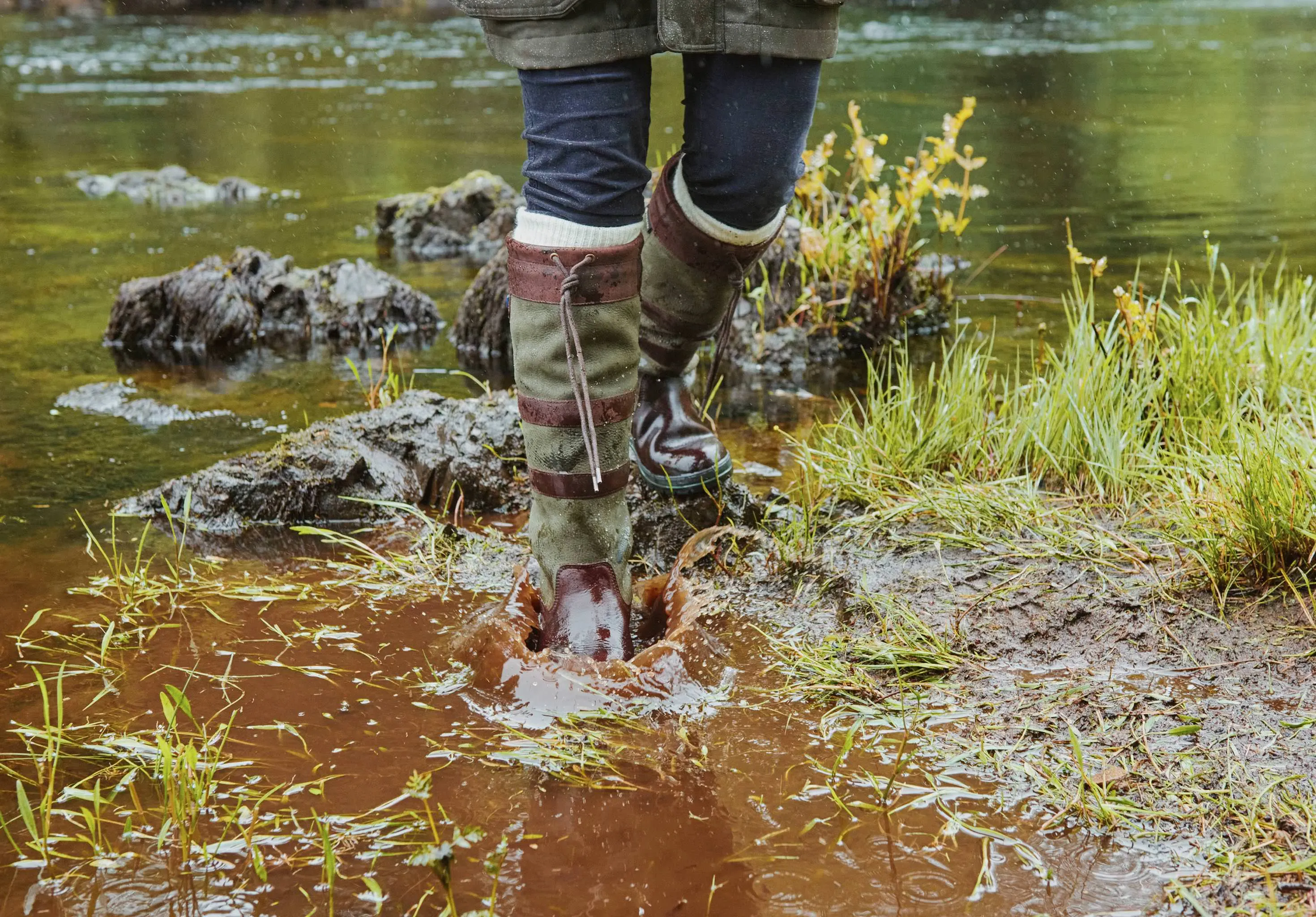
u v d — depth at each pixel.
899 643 2.15
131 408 3.48
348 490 2.85
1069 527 2.49
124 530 2.69
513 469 2.98
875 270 4.21
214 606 2.34
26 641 2.18
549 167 2.01
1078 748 1.73
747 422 3.44
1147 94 10.34
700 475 2.63
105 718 1.93
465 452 2.95
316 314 4.49
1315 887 1.50
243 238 5.81
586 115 1.97
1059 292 4.49
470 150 8.21
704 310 2.53
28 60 13.24
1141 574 2.29
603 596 2.12
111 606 2.33
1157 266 4.74
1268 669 1.98
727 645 2.19
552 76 1.97
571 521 2.12
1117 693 1.95
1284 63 12.40
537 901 1.49
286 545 2.67
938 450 2.82
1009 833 1.64
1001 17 18.06
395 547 2.66
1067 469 2.69
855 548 2.51
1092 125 8.69
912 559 2.45
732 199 2.29
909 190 4.33
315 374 3.91
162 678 2.06
